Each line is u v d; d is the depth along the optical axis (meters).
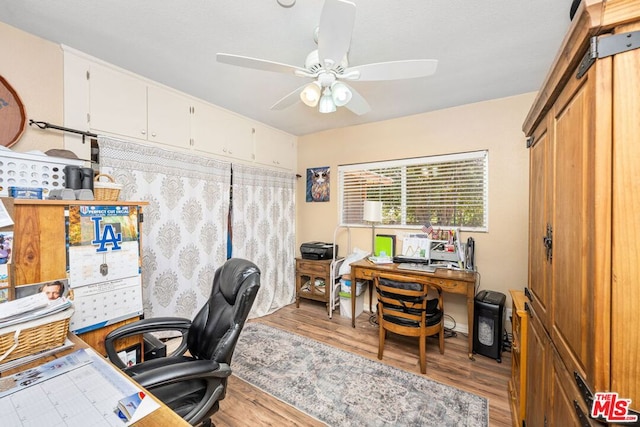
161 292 2.34
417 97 2.63
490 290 2.71
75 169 1.42
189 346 1.43
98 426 0.64
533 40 1.73
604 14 0.58
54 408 0.70
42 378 0.82
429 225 2.98
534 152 1.37
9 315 0.90
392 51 1.85
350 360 2.26
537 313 1.23
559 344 0.89
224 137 2.95
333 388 1.90
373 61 1.97
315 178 3.94
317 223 3.93
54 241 1.19
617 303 0.58
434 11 1.47
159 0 1.40
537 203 1.29
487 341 2.32
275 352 2.38
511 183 2.62
